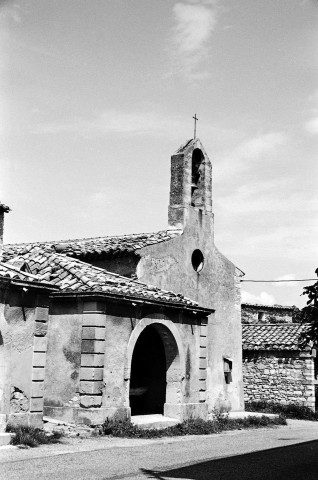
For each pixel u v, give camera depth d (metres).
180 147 21.70
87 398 13.88
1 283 12.20
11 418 12.26
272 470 10.14
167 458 11.12
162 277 19.17
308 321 8.26
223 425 18.05
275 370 25.09
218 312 21.84
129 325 15.07
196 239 21.11
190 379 17.17
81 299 14.41
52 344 14.72
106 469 9.62
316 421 23.12
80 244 20.06
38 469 9.35
